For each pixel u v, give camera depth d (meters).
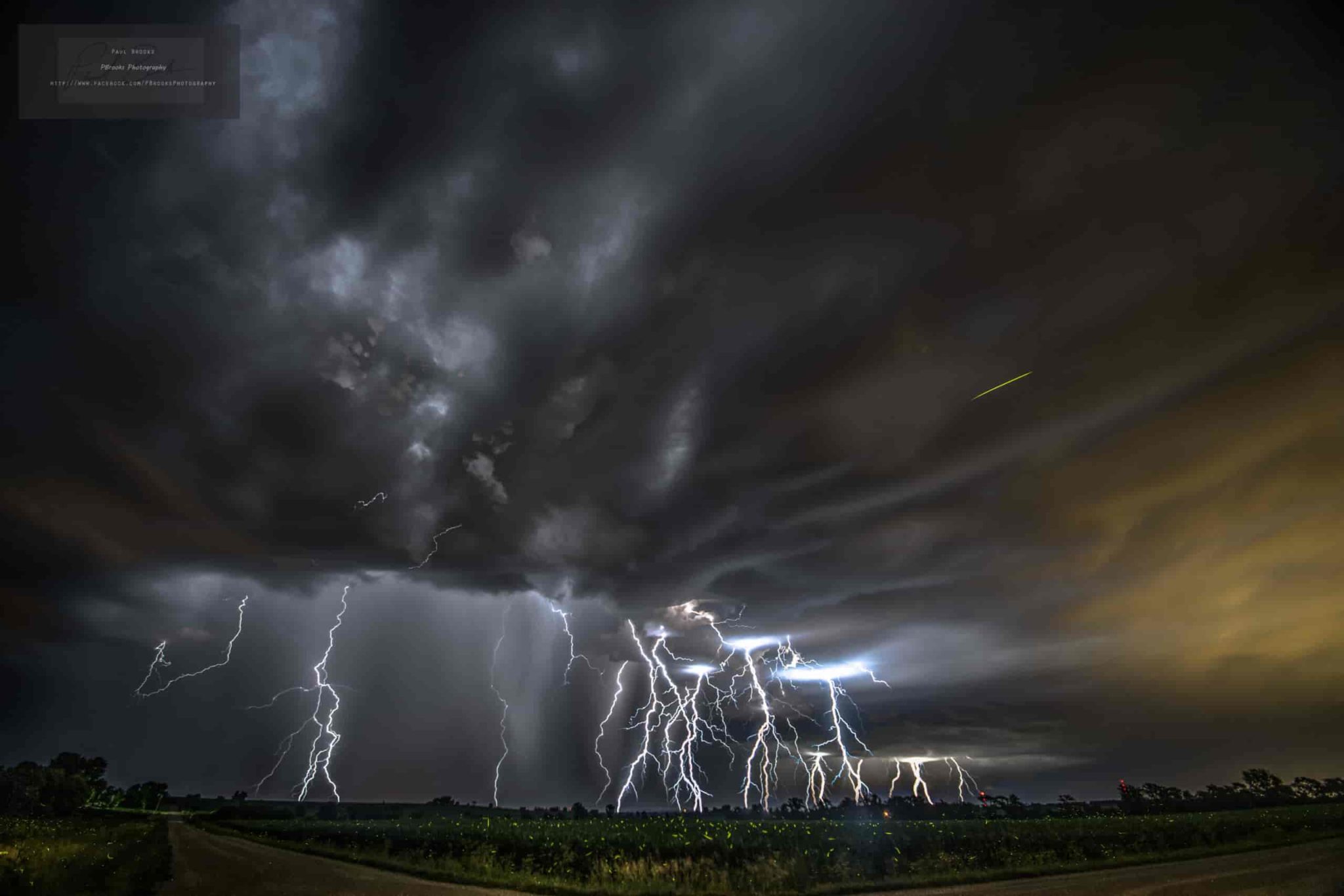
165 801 89.88
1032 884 15.97
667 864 17.50
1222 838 25.20
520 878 17.69
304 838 32.62
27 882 13.06
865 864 17.62
